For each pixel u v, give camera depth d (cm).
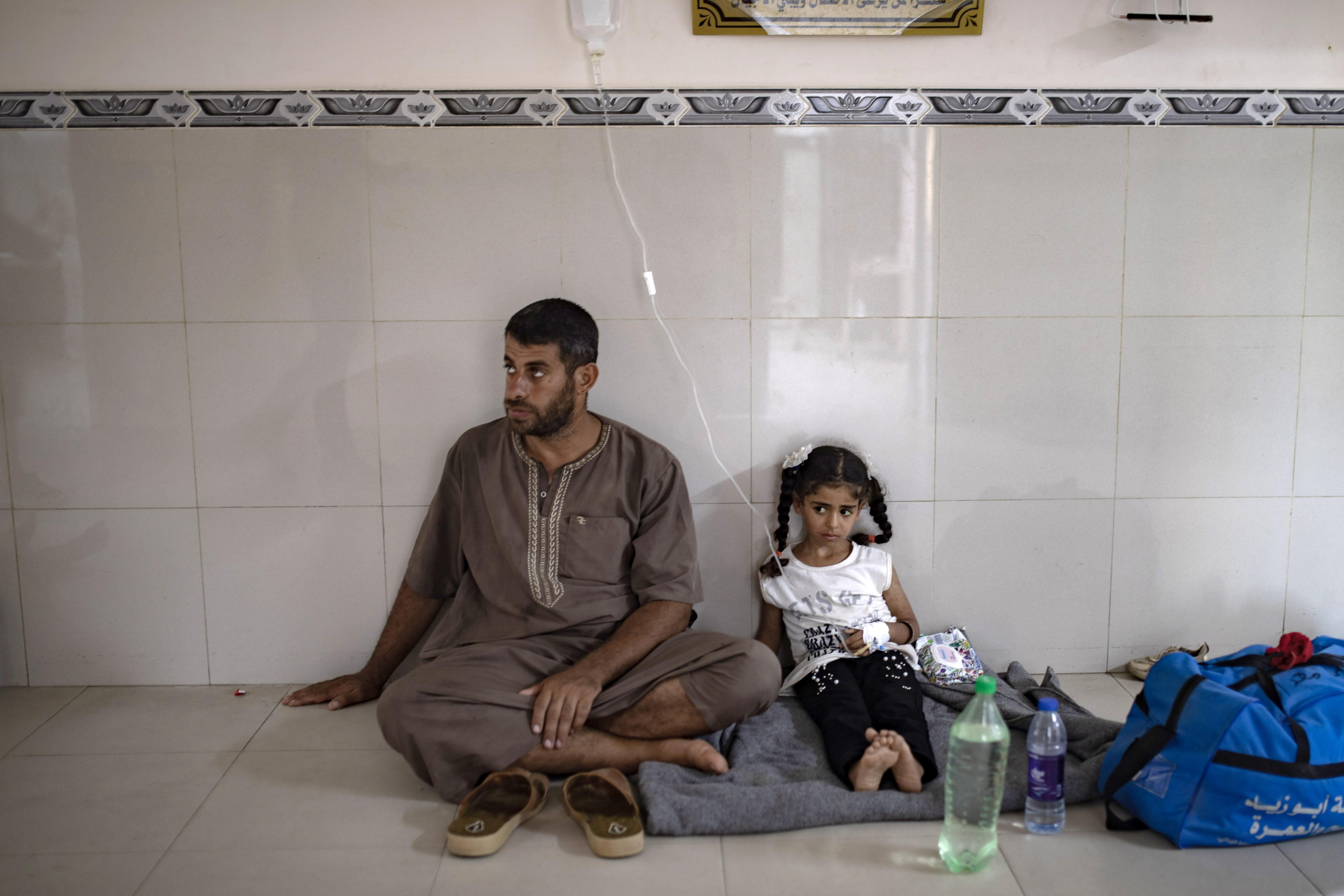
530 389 195
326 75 219
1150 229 227
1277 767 156
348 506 233
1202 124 225
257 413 229
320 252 224
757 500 234
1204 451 236
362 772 193
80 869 159
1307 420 236
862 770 175
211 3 216
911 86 222
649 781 175
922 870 157
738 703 185
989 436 234
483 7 218
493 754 178
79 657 237
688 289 227
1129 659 244
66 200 221
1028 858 160
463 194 223
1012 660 243
